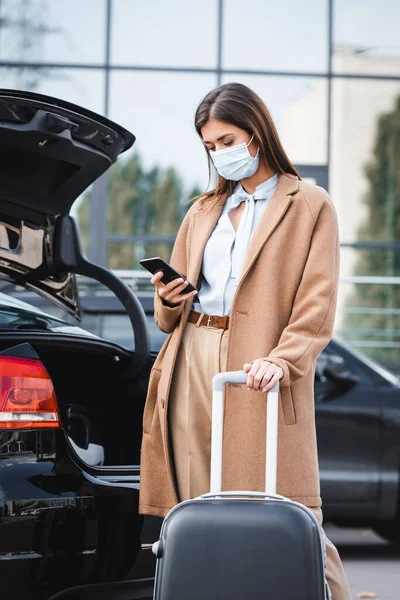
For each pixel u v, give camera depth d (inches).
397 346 609.6
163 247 620.1
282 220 148.3
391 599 252.8
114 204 617.9
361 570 293.4
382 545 340.8
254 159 148.9
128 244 619.5
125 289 182.4
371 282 588.7
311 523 126.2
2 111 161.5
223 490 146.0
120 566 150.3
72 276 194.5
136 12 615.5
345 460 314.0
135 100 616.1
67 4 611.8
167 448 149.3
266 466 136.2
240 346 145.8
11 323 164.6
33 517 141.8
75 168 177.9
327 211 149.1
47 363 176.2
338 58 624.4
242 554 124.8
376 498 315.3
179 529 126.4
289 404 145.9
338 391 317.1
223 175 150.7
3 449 143.6
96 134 173.6
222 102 148.2
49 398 149.9
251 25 620.7
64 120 165.9
